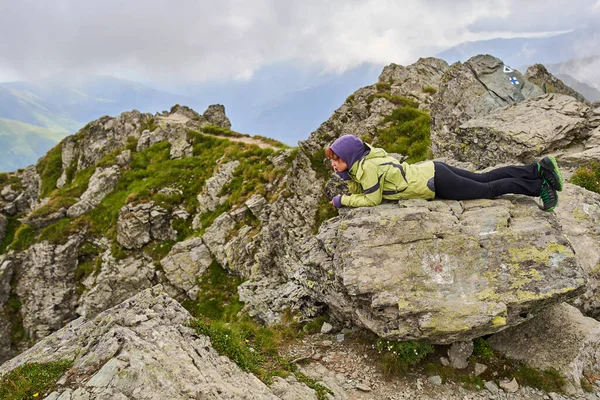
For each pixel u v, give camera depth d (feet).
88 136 206.90
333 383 25.55
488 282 22.71
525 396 22.57
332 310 32.04
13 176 213.05
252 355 28.71
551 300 22.07
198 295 88.79
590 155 42.01
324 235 30.71
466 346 25.22
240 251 89.10
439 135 58.44
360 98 95.71
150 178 138.31
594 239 29.94
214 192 115.96
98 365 20.67
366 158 27.27
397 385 24.70
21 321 112.78
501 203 26.86
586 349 23.89
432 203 27.27
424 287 23.06
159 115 211.20
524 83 57.00
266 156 118.73
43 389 19.75
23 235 125.80
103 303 102.73
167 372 20.12
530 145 45.01
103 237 119.65
